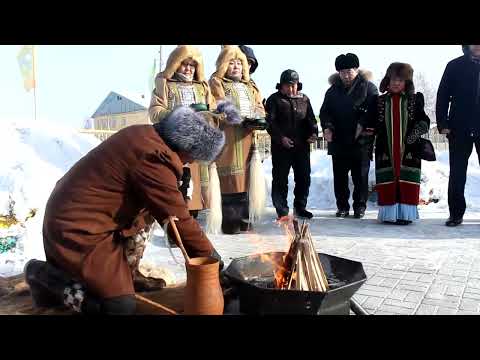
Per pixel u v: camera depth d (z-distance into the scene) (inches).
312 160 330.6
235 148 193.5
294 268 94.9
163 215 93.0
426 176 288.4
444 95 207.8
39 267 103.4
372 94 230.8
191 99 185.5
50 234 93.8
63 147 240.7
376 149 219.3
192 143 94.1
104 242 93.6
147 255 163.9
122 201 94.1
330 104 233.8
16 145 220.5
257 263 110.8
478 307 109.4
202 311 91.4
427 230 203.6
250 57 212.4
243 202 199.8
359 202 236.1
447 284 127.6
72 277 95.9
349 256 159.6
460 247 171.2
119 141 93.6
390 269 143.0
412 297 117.0
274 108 221.8
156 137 93.9
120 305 91.5
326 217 240.5
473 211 250.1
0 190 164.9
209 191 189.6
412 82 210.8
